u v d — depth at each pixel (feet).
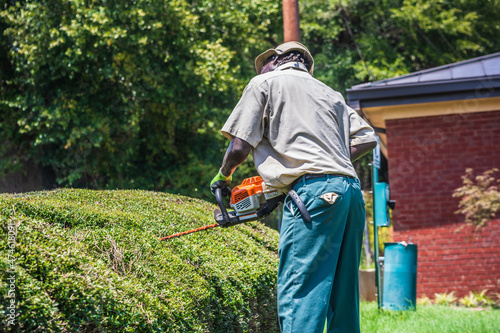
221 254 9.96
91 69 36.19
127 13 34.17
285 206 7.20
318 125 7.25
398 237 26.00
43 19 33.83
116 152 39.93
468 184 25.35
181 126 41.98
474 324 15.19
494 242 25.07
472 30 58.85
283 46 8.18
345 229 7.37
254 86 7.37
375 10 56.18
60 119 35.09
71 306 5.71
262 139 7.49
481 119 25.61
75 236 7.54
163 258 8.36
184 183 41.70
